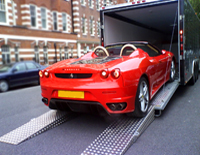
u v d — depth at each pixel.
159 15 8.09
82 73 3.03
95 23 29.20
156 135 3.13
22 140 3.04
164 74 4.85
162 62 4.61
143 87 3.53
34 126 3.49
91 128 3.46
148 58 3.88
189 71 6.12
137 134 2.91
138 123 3.23
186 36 5.40
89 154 2.51
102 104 2.90
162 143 2.86
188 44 5.75
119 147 2.62
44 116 3.93
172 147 2.74
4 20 16.97
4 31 16.44
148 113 3.54
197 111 4.29
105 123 3.68
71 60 4.01
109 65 3.05
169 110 4.41
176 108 4.55
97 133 3.25
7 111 4.90
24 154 2.68
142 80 3.41
